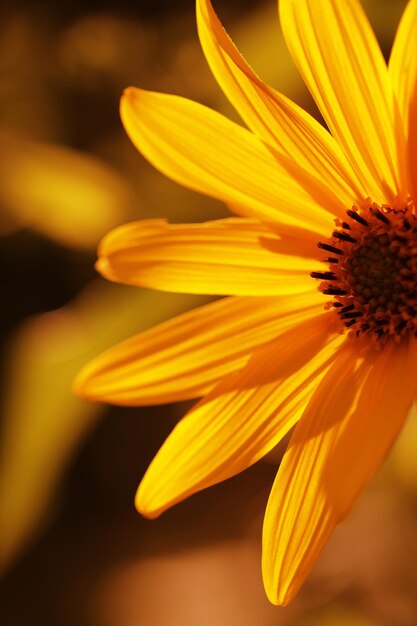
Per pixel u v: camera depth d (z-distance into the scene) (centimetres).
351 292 27
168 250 27
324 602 37
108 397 27
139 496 26
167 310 32
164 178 36
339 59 25
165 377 27
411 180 26
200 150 27
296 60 26
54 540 42
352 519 38
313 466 26
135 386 27
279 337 27
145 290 32
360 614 37
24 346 33
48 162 36
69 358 32
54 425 32
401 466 34
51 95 37
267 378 27
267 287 27
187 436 27
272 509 26
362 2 33
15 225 36
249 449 27
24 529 33
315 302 27
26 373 33
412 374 26
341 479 25
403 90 25
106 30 37
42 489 33
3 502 32
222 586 40
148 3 38
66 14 38
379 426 26
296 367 27
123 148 37
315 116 34
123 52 37
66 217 36
